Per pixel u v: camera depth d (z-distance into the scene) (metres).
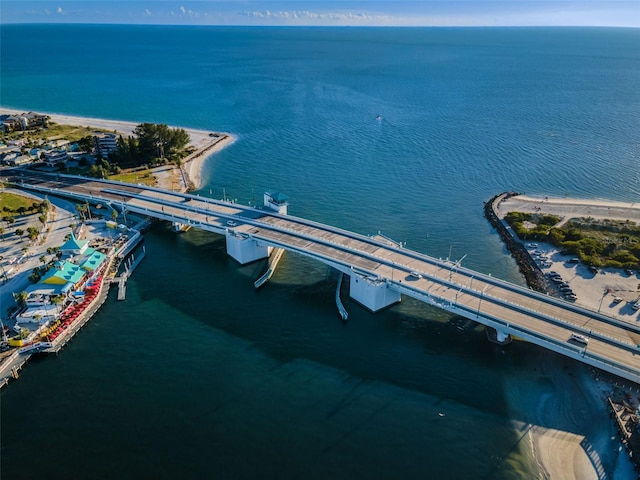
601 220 195.88
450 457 97.19
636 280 157.12
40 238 178.88
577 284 155.12
